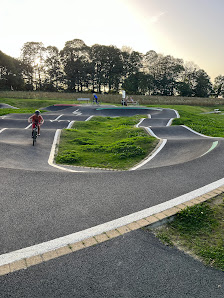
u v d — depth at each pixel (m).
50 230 3.51
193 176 5.91
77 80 76.81
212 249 3.13
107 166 8.87
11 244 3.17
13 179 5.52
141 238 3.35
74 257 2.93
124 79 76.06
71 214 4.00
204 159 7.53
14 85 68.94
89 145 12.27
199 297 2.40
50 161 9.05
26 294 2.37
